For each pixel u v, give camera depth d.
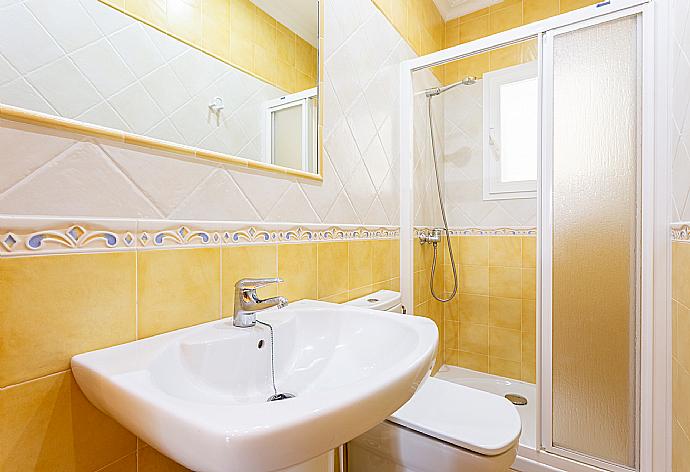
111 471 0.65
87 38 0.63
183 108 0.78
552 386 1.35
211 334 0.73
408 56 1.87
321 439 0.40
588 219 1.30
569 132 1.33
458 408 1.01
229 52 0.89
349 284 1.35
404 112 1.77
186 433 0.38
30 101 0.56
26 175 0.55
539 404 1.37
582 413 1.30
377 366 0.79
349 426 0.43
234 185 0.90
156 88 0.73
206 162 0.83
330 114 1.26
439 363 2.10
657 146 1.18
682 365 1.00
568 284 1.33
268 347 0.79
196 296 0.80
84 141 0.62
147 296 0.71
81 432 0.61
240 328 0.77
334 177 1.27
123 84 0.68
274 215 1.01
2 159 0.53
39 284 0.56
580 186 1.31
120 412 0.48
